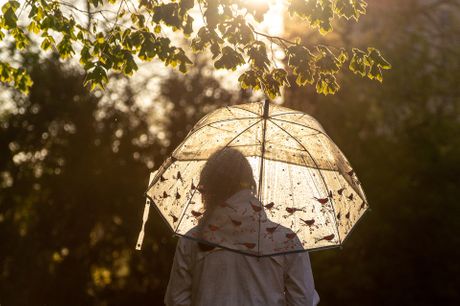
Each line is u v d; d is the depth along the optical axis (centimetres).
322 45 559
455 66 1845
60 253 1783
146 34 544
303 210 422
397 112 1802
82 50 600
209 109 1861
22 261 1742
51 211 1777
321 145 432
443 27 1983
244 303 392
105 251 1811
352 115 1761
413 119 1766
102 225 1814
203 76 1855
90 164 1791
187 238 397
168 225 411
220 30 517
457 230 1642
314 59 554
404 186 1648
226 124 433
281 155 427
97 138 1795
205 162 425
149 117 1841
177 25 508
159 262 1828
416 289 1681
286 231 398
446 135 1734
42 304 1769
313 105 1838
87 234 1789
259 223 396
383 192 1661
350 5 545
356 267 1658
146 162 1844
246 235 394
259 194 419
